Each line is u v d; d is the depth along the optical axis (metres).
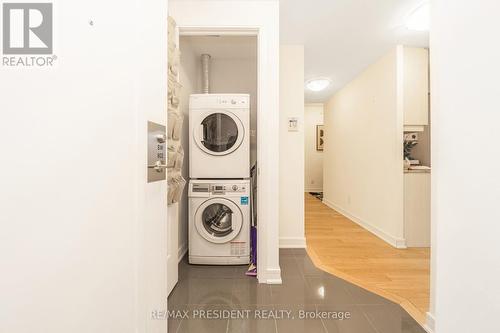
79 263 0.60
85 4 0.62
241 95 2.55
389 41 2.89
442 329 0.69
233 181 2.52
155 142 0.99
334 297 1.87
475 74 0.58
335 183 4.99
